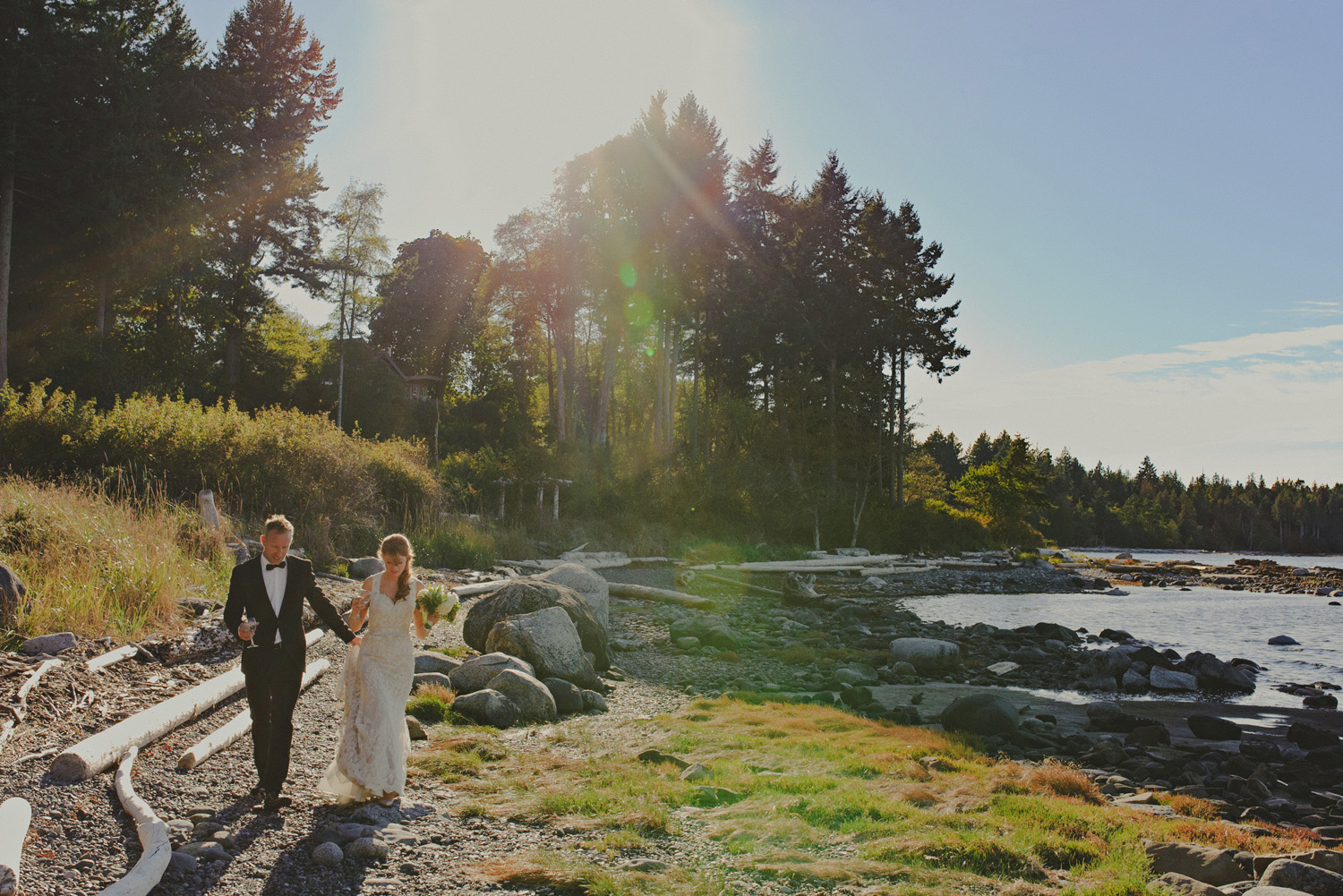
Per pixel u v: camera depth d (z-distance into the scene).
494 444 47.12
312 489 17.25
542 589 11.30
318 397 41.72
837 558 36.88
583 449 41.22
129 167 24.92
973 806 5.46
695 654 13.61
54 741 5.27
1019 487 57.12
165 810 4.61
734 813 5.14
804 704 9.91
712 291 44.69
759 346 44.91
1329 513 129.75
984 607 25.38
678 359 51.22
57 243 26.06
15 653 6.80
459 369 56.12
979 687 13.01
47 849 3.87
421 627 5.34
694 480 36.34
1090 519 112.56
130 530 10.88
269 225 41.00
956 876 4.14
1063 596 29.86
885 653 15.17
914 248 49.72
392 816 4.82
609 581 22.20
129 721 5.53
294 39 41.88
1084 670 14.62
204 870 3.93
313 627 10.45
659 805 5.25
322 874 3.99
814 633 17.14
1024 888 4.00
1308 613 25.20
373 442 24.83
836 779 5.91
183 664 7.69
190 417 17.52
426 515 21.50
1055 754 8.98
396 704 5.16
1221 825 5.66
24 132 23.55
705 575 25.59
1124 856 4.57
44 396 17.75
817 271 48.72
